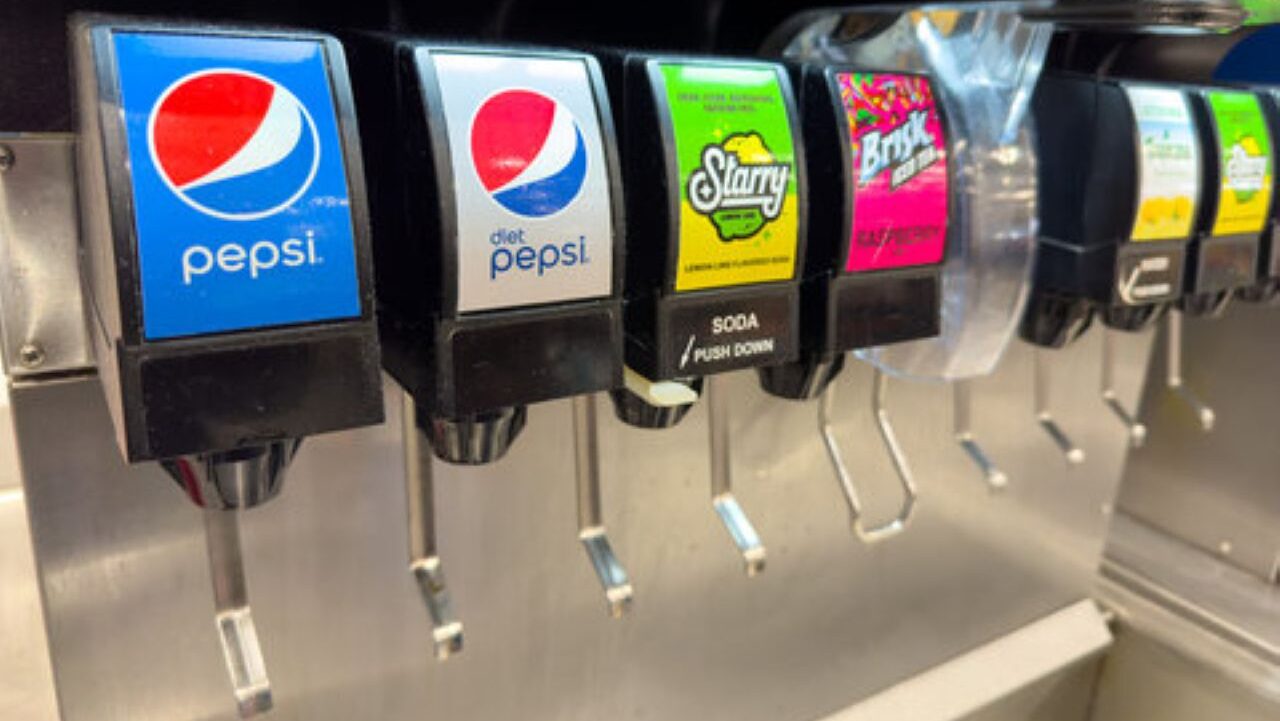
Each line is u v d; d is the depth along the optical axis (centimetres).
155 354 34
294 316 36
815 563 79
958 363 80
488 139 38
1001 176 75
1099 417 95
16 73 43
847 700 86
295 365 36
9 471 54
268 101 35
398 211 41
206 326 35
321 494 55
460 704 64
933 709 87
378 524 58
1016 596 95
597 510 65
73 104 43
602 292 42
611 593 62
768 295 47
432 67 38
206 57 35
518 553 63
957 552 89
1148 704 97
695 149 44
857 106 50
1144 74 80
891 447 78
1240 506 105
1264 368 102
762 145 46
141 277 33
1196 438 109
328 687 59
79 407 48
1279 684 87
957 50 72
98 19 37
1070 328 75
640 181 45
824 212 51
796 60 54
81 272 46
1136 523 117
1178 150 68
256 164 35
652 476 68
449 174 37
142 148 33
